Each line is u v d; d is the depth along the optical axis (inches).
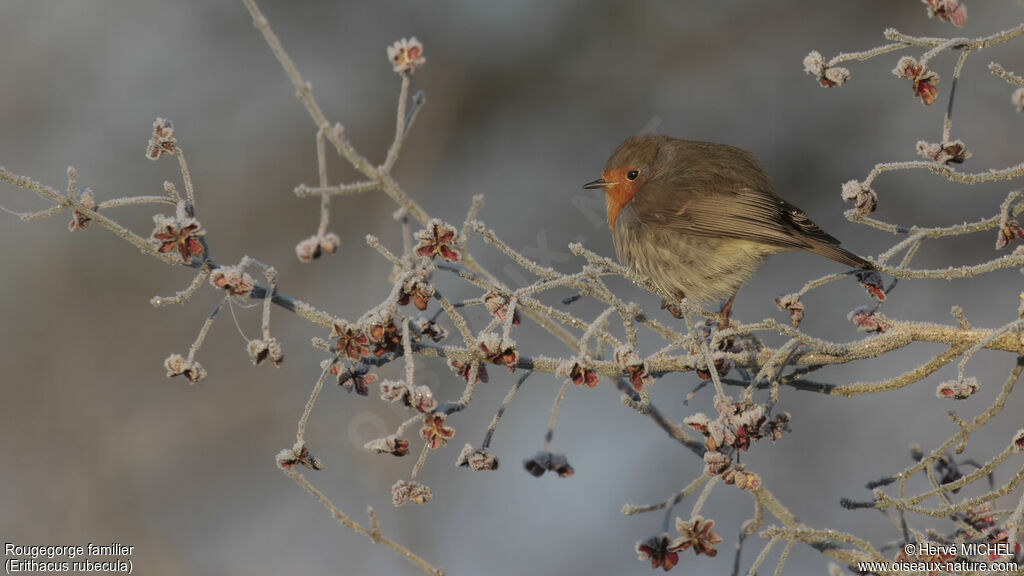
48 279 487.8
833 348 213.5
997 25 505.4
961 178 201.6
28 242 494.0
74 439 455.8
